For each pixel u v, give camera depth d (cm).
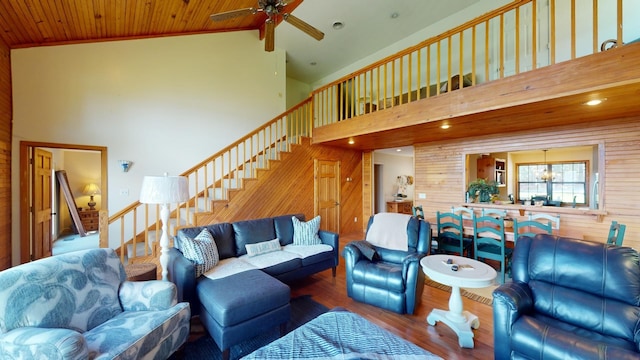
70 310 174
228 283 239
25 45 368
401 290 267
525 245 220
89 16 359
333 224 619
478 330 244
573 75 244
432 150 545
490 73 485
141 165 451
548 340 156
